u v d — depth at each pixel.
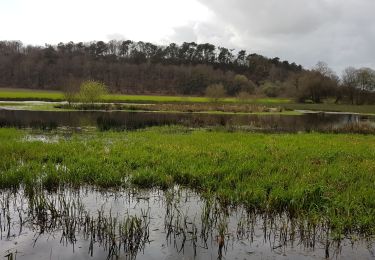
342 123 43.25
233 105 71.38
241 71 166.88
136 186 11.45
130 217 8.91
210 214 9.27
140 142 18.98
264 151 16.98
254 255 7.25
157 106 61.72
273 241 7.86
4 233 7.88
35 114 42.44
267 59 176.00
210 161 14.21
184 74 140.25
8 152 15.00
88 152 15.60
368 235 8.21
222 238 7.51
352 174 12.52
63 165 13.29
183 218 8.95
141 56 168.25
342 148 18.78
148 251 7.27
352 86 109.69
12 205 9.55
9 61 135.25
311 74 109.31
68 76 133.75
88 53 163.62
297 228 8.44
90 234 7.91
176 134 24.23
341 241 7.95
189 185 11.67
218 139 21.22
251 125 35.69
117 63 151.25
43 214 8.84
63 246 7.36
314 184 10.82
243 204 9.88
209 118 44.09
